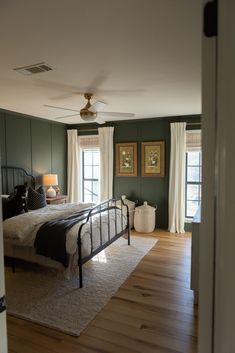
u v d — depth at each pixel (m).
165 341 2.09
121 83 3.07
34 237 3.04
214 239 0.74
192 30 1.90
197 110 4.70
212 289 0.76
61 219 3.34
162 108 4.51
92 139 6.04
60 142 6.09
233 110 0.65
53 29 1.87
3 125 4.57
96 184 6.27
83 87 3.22
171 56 2.33
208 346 0.77
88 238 3.05
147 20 1.76
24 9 1.62
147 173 5.61
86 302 2.65
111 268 3.48
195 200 5.39
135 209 5.33
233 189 0.66
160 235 5.06
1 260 0.94
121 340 2.10
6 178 4.63
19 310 2.51
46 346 2.04
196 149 5.17
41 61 2.43
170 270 3.44
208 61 0.74
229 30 0.66
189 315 2.44
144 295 2.80
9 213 3.83
